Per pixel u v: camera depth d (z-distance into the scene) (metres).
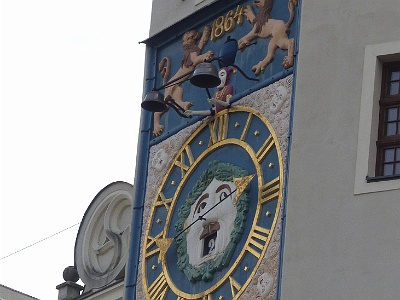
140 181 27.38
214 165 25.98
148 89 28.17
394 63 24.41
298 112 24.72
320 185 23.97
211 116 26.48
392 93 24.27
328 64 24.75
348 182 23.73
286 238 23.92
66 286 32.09
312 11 25.31
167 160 27.06
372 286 22.80
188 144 26.77
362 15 24.78
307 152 24.34
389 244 22.95
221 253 25.03
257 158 25.19
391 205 23.20
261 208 24.72
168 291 25.75
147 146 27.61
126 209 31.67
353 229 23.36
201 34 27.66
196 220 25.80
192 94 27.23
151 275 26.22
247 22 26.72
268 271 24.08
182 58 27.78
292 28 25.75
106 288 30.78
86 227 32.28
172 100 27.02
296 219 23.94
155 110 26.89
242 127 25.81
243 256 24.64
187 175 26.45
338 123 24.27
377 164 23.89
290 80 25.28
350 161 23.88
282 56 25.69
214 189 25.75
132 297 26.34
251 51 26.33
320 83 24.70
